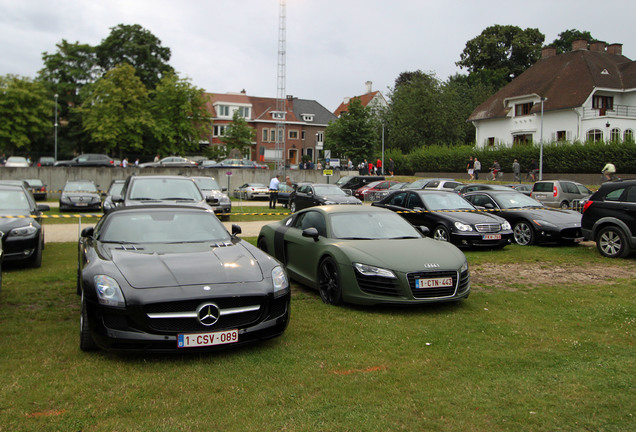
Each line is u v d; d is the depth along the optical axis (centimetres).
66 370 407
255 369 414
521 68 6969
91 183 2353
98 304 420
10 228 829
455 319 575
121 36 5856
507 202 1287
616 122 3900
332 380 394
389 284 591
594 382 391
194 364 424
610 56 4628
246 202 3108
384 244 655
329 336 507
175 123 5078
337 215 729
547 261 978
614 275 844
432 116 5700
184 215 610
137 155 4694
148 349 414
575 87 4225
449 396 366
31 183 2877
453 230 1088
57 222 1775
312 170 4247
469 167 4056
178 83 5069
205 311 425
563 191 2256
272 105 7544
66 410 337
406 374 407
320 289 665
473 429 318
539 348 476
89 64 5847
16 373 398
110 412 335
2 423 317
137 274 444
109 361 429
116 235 552
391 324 552
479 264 947
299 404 351
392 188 2658
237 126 6369
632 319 570
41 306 620
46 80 5747
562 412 340
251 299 444
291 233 764
